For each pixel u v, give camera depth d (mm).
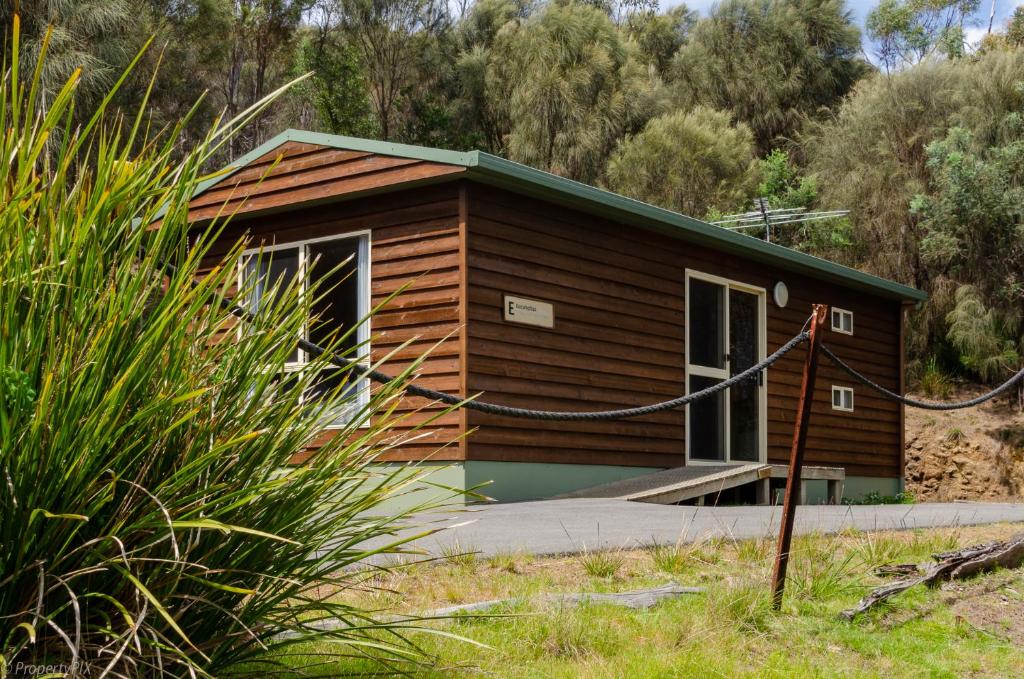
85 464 2354
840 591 5043
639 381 10602
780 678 3764
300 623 2879
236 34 25438
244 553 2643
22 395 2301
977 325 20562
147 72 19812
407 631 3762
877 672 4027
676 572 5219
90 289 2469
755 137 29938
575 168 27578
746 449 12062
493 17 30688
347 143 9414
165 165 2711
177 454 2629
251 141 25797
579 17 29562
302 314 2951
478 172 8703
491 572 5039
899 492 14680
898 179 22828
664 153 25766
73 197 2551
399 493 3023
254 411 2811
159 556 2521
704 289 11641
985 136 21953
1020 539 5957
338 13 26156
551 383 9586
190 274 2715
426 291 9078
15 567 2316
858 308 14109
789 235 24250
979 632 4734
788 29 30297
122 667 2402
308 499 2787
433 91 28594
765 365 4797
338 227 9742
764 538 5875
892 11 32250
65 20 15852
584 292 10023
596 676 3475
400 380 3068
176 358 2633
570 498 9328
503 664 3539
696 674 3652
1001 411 20719
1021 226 20484
